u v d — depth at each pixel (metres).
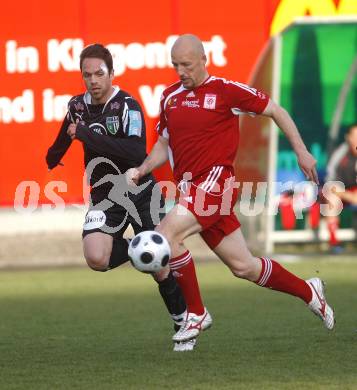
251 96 25.75
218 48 52.97
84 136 27.69
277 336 29.48
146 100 52.78
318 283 27.36
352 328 30.80
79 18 52.19
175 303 28.17
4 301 39.84
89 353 27.16
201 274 48.62
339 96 58.69
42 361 26.02
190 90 26.06
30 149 52.50
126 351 27.34
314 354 26.28
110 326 32.56
